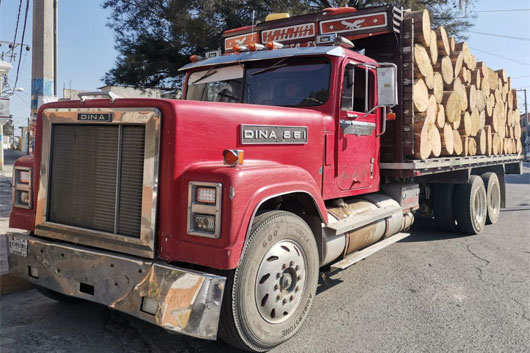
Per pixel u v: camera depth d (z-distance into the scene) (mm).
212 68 5113
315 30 5840
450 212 7871
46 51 8750
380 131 5512
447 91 6922
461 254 6562
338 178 4656
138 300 3025
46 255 3498
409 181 6469
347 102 4711
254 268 3168
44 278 3521
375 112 5355
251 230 3186
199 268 3221
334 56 4570
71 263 3354
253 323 3191
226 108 3451
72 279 3354
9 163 25875
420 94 5812
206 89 5109
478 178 8227
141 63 16266
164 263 3033
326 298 4633
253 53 4941
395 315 4188
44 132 3576
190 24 15117
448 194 7863
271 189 3244
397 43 5664
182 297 2857
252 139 3604
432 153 6332
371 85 5219
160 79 17281
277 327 3412
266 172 3242
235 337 3160
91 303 4387
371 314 4207
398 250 6805
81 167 3402
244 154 3543
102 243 3264
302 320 3686
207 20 15484
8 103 13477
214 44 15781
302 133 4113
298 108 4441
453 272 5621
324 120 4402
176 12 15188
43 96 8727
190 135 3137
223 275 3096
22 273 3668
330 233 4191
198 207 2988
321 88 4578
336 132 4586
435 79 6414
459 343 3623
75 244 3457
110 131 3258
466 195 7770
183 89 5297
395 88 4449
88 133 3369
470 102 7695
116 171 3219
